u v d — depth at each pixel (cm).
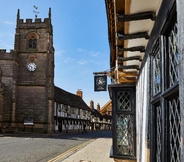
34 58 3519
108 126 8312
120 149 547
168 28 202
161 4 215
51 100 3488
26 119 3334
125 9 266
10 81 3344
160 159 233
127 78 686
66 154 1163
